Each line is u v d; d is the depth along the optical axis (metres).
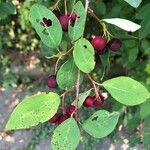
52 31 0.21
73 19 0.21
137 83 0.19
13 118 0.18
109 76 0.62
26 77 0.69
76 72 0.20
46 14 0.20
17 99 0.67
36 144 0.60
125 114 0.49
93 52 0.19
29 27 0.67
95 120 0.19
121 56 0.55
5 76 0.69
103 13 0.42
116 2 0.46
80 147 0.58
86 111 0.58
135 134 0.55
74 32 0.20
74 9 0.20
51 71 0.69
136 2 0.21
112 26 0.35
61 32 0.21
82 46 0.19
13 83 0.69
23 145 0.60
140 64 0.52
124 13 0.45
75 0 0.24
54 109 0.19
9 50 0.71
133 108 0.50
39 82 0.69
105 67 0.26
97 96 0.20
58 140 0.18
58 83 0.20
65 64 0.20
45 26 0.21
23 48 0.71
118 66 0.61
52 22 0.21
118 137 0.57
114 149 0.57
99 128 0.19
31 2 0.63
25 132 0.61
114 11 0.45
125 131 0.58
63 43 0.23
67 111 0.20
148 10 0.40
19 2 0.64
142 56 0.52
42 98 0.19
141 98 0.19
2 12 0.35
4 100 0.67
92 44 0.20
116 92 0.19
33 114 0.19
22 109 0.18
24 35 0.70
